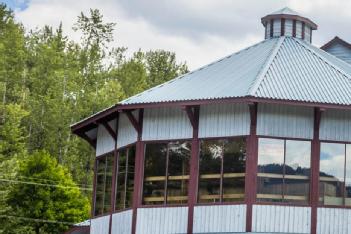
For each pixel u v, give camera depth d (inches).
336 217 1587.1
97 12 5162.4
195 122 1652.3
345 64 1854.1
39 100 4298.7
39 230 3223.4
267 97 1553.9
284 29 1904.5
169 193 1663.4
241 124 1608.0
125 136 1787.6
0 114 3769.7
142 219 1678.2
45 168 3297.2
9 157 3612.2
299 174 1594.5
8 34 4638.3
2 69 4338.1
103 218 1830.7
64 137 4148.6
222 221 1588.3
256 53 1822.1
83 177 3986.2
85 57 4867.1
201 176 1632.6
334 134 1617.9
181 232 1627.7
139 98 1718.8
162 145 1694.1
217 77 1742.1
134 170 1720.0
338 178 1603.1
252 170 1577.3
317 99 1578.5
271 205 1572.3
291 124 1608.0
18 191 3235.7
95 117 1817.2
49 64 4606.3
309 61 1756.9
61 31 5012.3
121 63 5137.8
